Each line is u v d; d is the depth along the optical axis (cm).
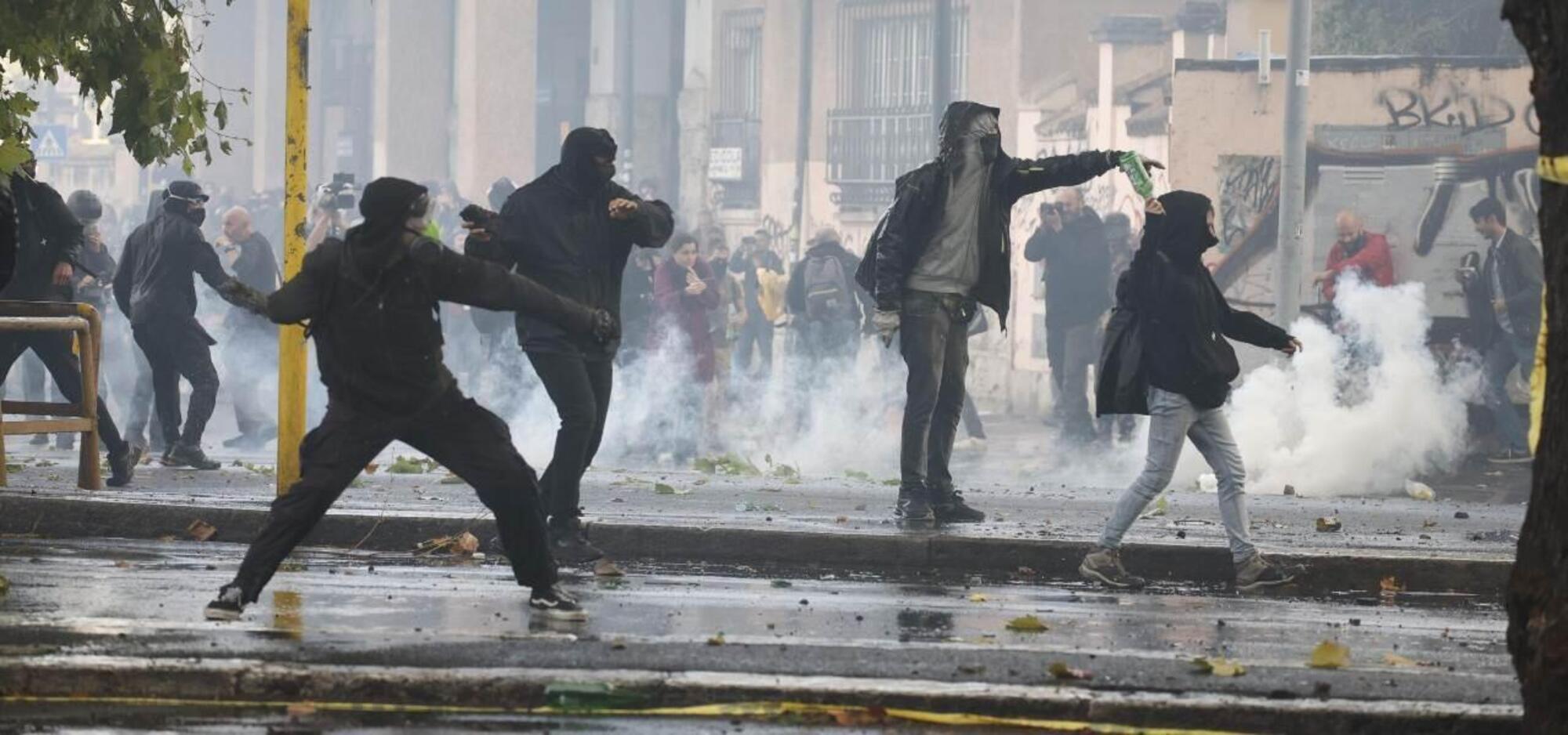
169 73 2155
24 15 2084
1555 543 1132
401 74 8381
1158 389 1897
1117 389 1909
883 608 1698
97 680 1317
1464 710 1273
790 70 6600
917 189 2111
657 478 2673
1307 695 1306
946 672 1360
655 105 7588
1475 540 2142
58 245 2453
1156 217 1895
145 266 2745
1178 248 1888
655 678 1318
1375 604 1866
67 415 2295
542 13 8600
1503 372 3522
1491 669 1465
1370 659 1490
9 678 1314
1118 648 1501
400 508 2098
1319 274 3944
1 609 1552
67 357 2348
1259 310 4016
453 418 1518
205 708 1293
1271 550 1969
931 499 2159
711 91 7156
